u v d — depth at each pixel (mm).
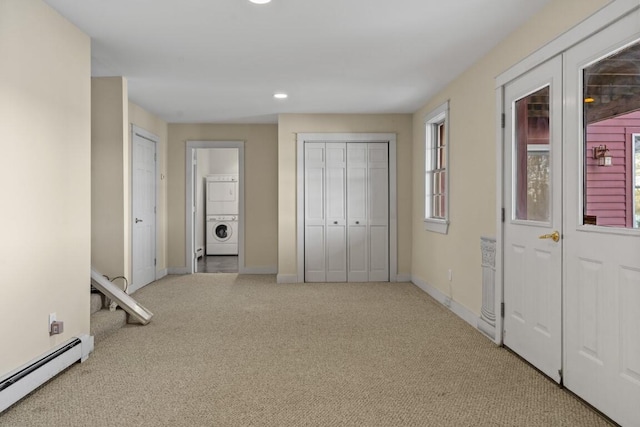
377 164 6895
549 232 2988
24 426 2355
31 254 2818
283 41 3812
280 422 2416
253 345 3770
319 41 3816
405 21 3398
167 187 7602
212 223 10859
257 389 2857
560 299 2863
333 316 4754
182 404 2635
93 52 4039
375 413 2521
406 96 5742
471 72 4434
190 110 6570
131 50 3994
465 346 3729
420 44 3859
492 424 2389
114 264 4699
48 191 2998
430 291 5852
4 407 2477
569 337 2779
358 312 4934
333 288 6355
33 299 2844
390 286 6508
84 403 2643
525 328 3342
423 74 4758
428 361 3371
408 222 6902
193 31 3584
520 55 3416
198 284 6672
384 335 4055
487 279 3990
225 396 2750
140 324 4430
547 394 2762
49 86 3023
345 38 3752
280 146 6809
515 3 3047
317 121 6820
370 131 6848
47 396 2736
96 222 4691
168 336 4020
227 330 4219
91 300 4352
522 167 3428
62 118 3186
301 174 6812
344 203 6883
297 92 5520
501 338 3721
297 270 6832
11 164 2625
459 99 4785
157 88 5285
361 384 2936
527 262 3305
